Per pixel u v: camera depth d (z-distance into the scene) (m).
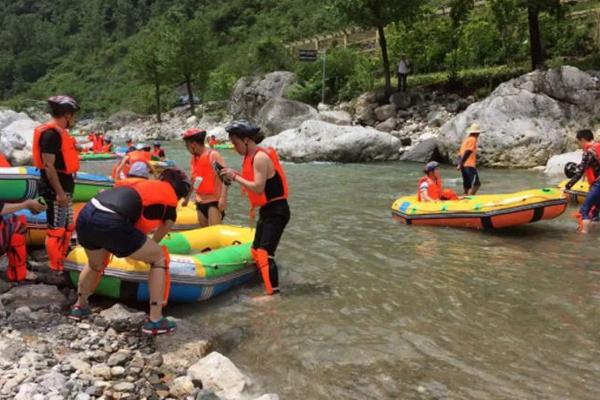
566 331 4.56
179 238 6.33
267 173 5.36
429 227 8.24
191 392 3.66
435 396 3.64
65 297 5.20
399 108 21.59
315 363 4.12
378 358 4.17
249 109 29.91
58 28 109.69
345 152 17.34
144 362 4.03
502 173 14.23
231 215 9.27
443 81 22.47
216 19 65.19
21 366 3.75
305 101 26.88
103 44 92.75
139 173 4.51
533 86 15.85
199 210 6.91
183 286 5.15
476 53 23.59
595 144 7.64
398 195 11.02
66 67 92.38
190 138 6.66
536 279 5.81
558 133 15.18
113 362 3.96
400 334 4.56
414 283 5.75
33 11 127.00
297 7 60.47
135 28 93.12
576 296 5.31
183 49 37.22
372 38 33.00
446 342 4.40
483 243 7.30
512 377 3.85
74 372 3.76
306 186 12.29
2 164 6.70
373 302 5.26
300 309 5.12
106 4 101.56
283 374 3.98
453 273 6.05
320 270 6.22
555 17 21.34
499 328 4.64
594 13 21.58
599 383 3.76
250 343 4.46
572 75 15.65
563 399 3.57
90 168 17.27
